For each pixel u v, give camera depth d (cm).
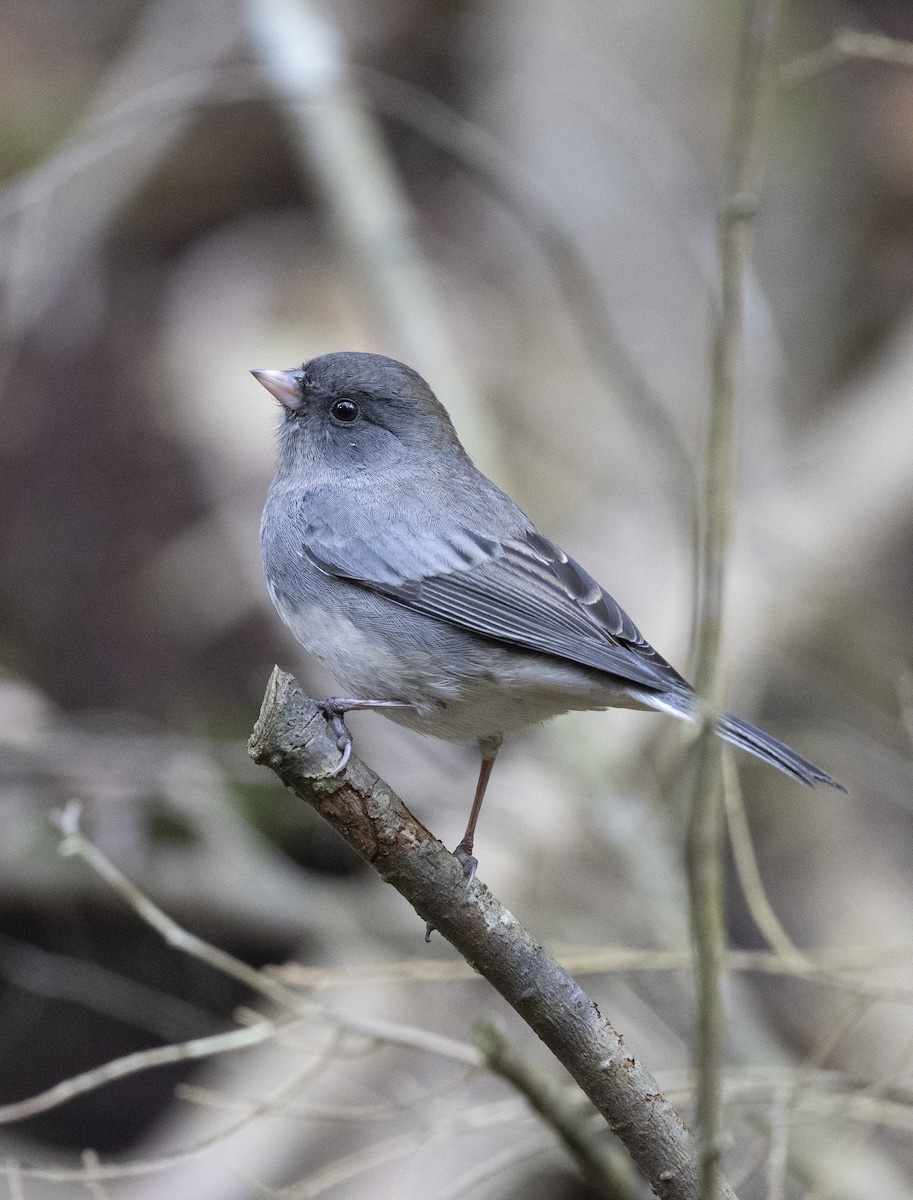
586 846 1081
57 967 1030
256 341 1401
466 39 1483
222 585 1291
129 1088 1081
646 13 1368
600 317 1131
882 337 1464
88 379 1413
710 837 435
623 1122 486
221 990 1104
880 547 1305
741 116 523
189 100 1198
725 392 483
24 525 1327
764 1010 1067
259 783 1138
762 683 1177
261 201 1608
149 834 1155
